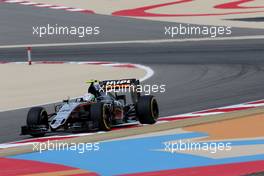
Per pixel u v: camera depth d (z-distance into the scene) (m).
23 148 53.72
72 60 129.25
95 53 139.38
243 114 63.44
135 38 161.88
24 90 91.25
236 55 121.25
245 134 53.84
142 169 44.09
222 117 62.59
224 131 55.53
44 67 118.81
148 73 102.62
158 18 191.00
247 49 129.88
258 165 43.56
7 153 52.03
